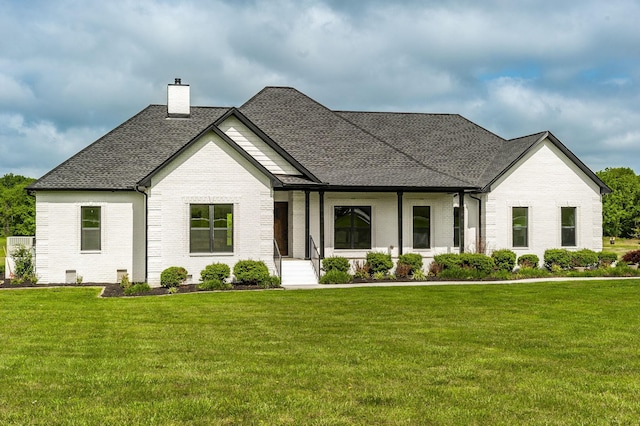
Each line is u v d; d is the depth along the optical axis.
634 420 7.56
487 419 7.60
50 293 20.95
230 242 23.91
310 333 13.17
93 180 25.53
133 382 9.20
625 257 30.30
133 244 25.66
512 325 14.16
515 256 27.84
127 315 15.73
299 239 26.78
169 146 27.73
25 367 10.12
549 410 7.95
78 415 7.72
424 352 11.25
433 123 33.75
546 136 28.92
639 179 88.75
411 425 7.40
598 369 10.04
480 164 30.78
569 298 18.83
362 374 9.67
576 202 29.50
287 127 29.86
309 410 7.93
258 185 24.09
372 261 25.69
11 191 85.25
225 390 8.80
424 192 27.58
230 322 14.60
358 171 27.72
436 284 23.11
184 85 29.47
